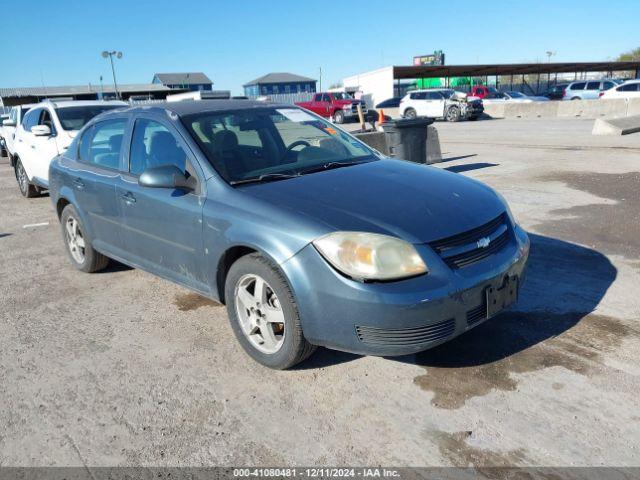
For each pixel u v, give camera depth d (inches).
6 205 374.0
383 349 113.3
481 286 118.1
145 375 135.3
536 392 118.3
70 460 106.3
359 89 1774.1
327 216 119.9
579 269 186.4
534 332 143.8
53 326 166.7
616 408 111.5
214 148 148.5
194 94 761.0
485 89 1331.2
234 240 128.7
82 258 210.1
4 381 136.0
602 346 135.1
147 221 159.2
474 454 101.4
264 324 130.9
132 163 169.6
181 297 183.9
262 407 119.4
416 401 118.2
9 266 230.1
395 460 101.3
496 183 344.5
